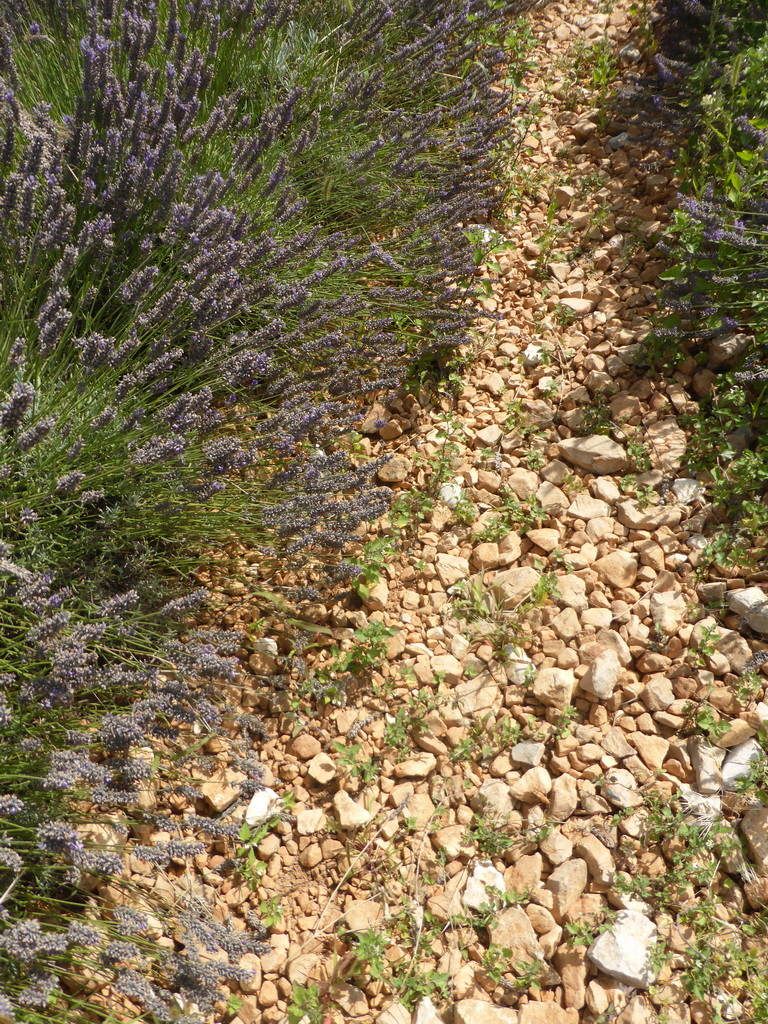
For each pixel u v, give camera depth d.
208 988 1.80
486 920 2.13
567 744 2.43
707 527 2.85
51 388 2.36
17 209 2.28
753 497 2.85
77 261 2.40
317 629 2.61
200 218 2.60
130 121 2.52
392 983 2.04
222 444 2.35
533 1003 2.01
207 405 2.32
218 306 2.46
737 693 2.45
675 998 2.01
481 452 3.16
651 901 2.16
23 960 1.56
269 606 2.70
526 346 3.48
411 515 2.99
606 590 2.75
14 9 2.90
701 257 3.12
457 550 2.91
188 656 2.19
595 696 2.51
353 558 2.76
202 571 2.71
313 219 3.48
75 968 1.92
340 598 2.78
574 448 3.08
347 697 2.56
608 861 2.20
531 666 2.60
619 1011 2.00
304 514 2.54
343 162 3.42
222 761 2.37
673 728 2.45
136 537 2.53
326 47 3.77
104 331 2.66
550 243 3.82
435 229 3.43
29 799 1.93
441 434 3.16
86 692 2.18
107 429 2.33
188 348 2.74
